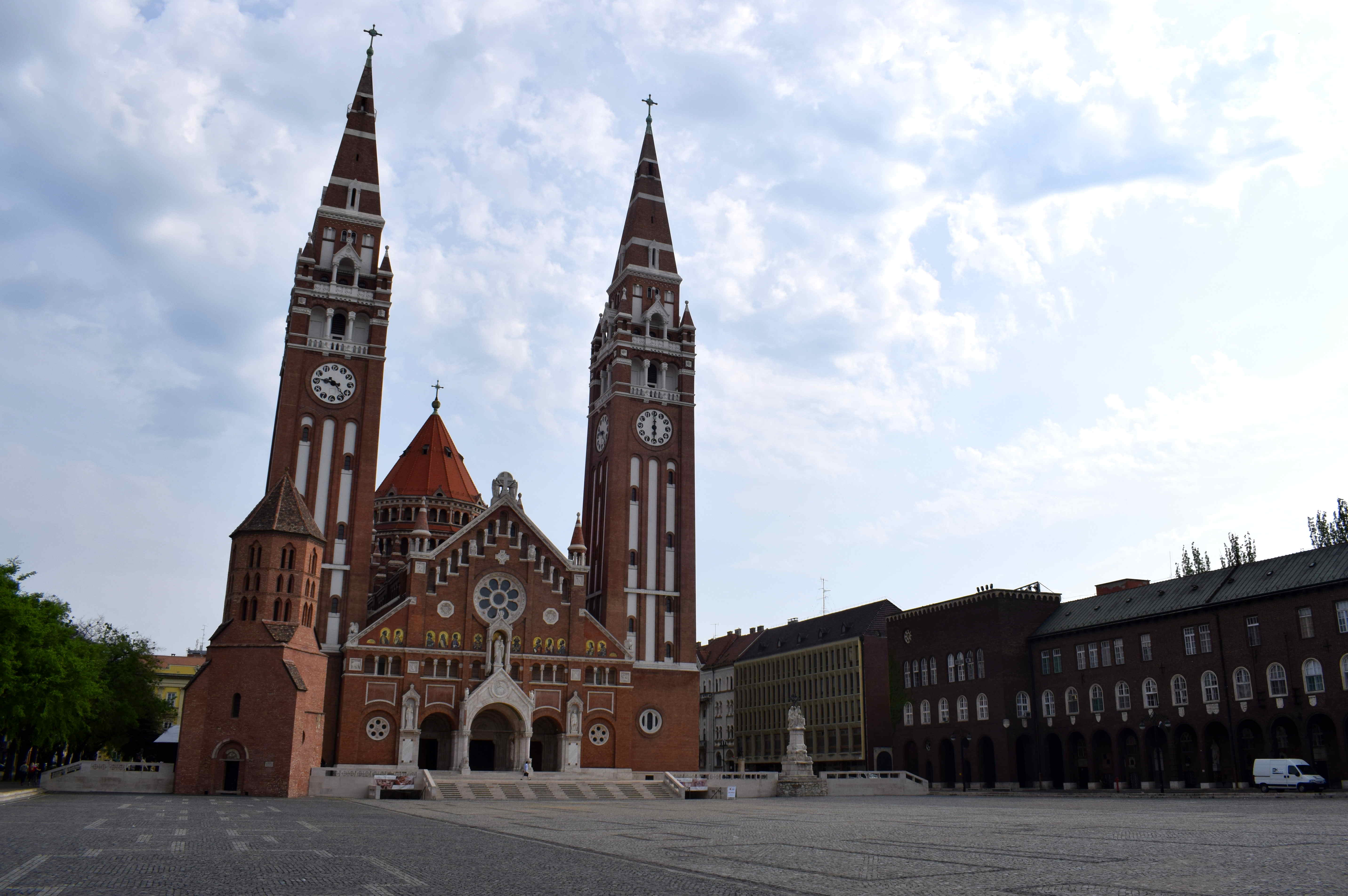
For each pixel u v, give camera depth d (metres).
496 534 102.50
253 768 75.69
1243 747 84.12
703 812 57.59
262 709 76.81
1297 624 79.56
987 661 107.94
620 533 109.56
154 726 126.38
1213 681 86.19
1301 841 29.75
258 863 24.81
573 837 34.88
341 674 94.81
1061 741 102.19
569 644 102.44
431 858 26.34
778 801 81.19
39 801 57.66
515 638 100.75
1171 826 37.91
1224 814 47.47
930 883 20.41
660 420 115.06
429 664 97.19
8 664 67.06
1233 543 111.94
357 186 110.62
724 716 171.38
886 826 41.25
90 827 37.28
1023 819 45.59
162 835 33.97
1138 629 94.06
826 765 139.88
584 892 19.20
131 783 77.19
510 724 100.81
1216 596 87.38
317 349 103.31
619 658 103.94
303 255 104.94
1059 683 102.62
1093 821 42.25
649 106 129.88
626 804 73.88
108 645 107.69
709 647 189.00
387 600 112.12
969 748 109.44
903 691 121.19
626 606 107.94
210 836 33.84
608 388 116.88
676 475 114.31
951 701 112.94
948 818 47.56
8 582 69.31
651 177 125.75
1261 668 81.94
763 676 159.38
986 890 19.06
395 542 127.25
